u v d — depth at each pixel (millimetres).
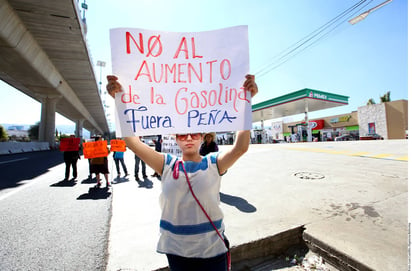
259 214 3045
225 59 1542
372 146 10820
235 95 1487
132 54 1500
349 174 5254
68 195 4891
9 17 12773
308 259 2254
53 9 13016
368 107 23641
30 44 16125
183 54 1554
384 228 2432
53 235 2852
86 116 46375
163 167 1316
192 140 1419
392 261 1838
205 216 1205
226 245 1323
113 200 4211
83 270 2092
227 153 1357
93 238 2744
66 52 18734
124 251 2305
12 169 9234
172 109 1497
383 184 4250
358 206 3143
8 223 3281
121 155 7242
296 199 3627
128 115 1443
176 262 1220
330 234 2350
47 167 9844
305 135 23766
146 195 4535
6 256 2363
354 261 1890
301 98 20000
